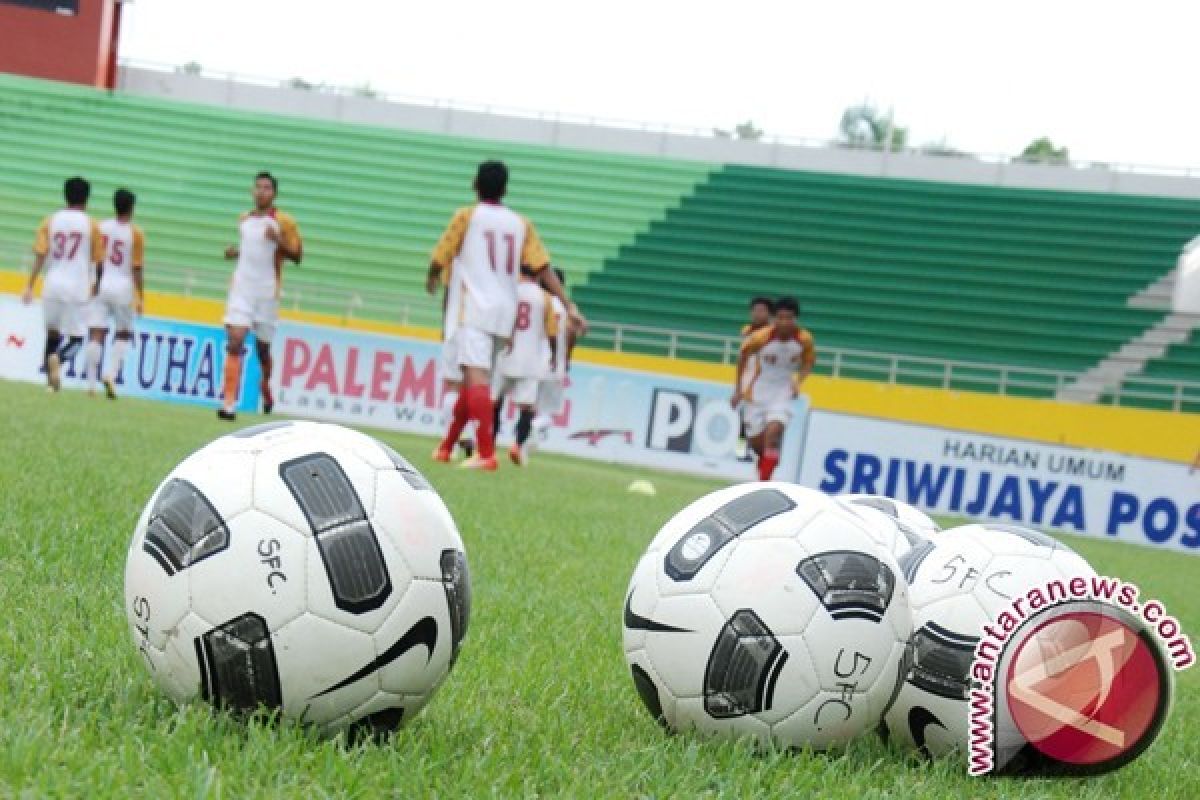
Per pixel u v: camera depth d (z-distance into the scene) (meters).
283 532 2.91
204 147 36.28
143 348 24.14
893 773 3.36
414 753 2.82
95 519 5.90
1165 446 22.11
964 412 23.23
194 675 2.93
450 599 3.09
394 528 3.00
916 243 32.34
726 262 32.62
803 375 17.08
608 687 3.97
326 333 24.03
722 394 22.61
